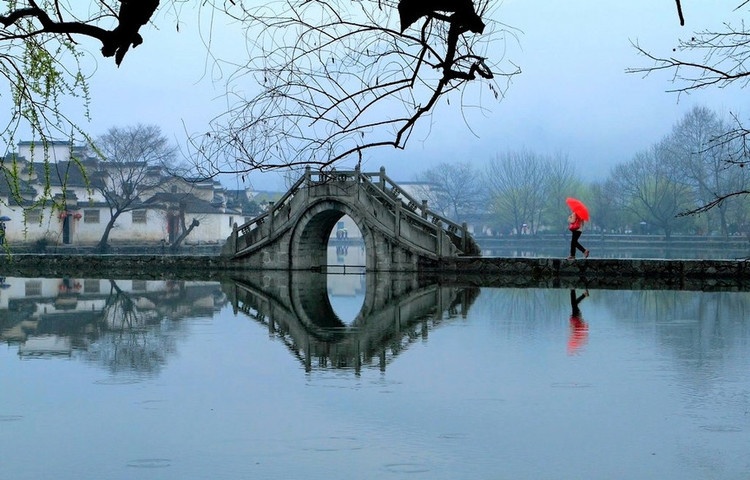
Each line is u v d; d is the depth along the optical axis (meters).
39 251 60.31
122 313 20.19
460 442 8.24
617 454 7.84
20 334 16.16
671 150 77.50
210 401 10.02
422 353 13.70
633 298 23.58
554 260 32.25
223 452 7.87
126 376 11.63
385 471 7.30
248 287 28.62
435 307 21.39
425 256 33.88
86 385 10.95
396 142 4.54
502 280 30.78
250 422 8.99
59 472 7.25
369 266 34.59
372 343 14.91
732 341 15.04
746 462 7.59
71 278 33.97
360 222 34.59
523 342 14.93
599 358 13.17
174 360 13.04
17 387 10.87
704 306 21.27
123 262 39.84
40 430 8.66
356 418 9.19
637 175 85.56
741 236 74.38
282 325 17.77
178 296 24.95
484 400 10.09
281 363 12.73
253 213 92.88
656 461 7.61
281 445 8.12
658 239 80.75
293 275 34.94
